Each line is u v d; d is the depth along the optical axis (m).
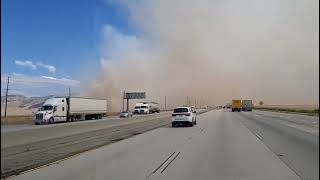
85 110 70.62
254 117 64.31
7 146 20.03
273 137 25.36
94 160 15.41
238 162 14.11
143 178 11.09
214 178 10.95
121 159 15.48
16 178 11.69
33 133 23.30
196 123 46.03
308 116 67.12
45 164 14.68
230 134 28.53
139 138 26.33
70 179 11.26
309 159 14.81
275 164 13.55
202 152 17.44
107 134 31.75
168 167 13.09
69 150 20.00
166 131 33.41
